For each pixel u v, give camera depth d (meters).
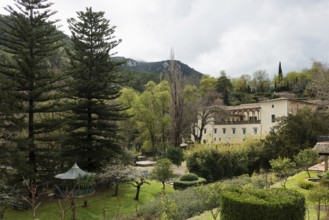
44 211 16.38
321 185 11.48
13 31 18.28
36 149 17.98
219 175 22.78
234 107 49.22
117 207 17.39
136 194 19.39
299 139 23.89
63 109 19.53
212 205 9.62
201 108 43.88
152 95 43.09
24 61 17.98
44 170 18.53
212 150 23.27
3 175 16.44
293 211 7.23
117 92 23.52
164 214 9.67
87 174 19.31
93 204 17.95
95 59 22.53
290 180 16.28
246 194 7.88
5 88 16.91
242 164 23.47
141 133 44.41
